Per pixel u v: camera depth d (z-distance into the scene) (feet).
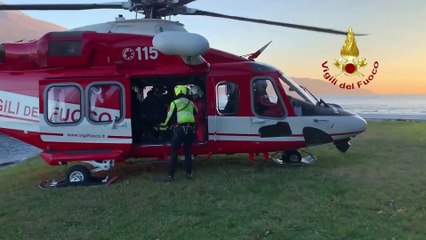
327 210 18.03
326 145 35.58
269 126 25.93
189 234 16.11
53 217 18.25
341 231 15.84
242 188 21.68
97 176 25.73
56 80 24.41
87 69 24.88
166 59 25.34
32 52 24.93
